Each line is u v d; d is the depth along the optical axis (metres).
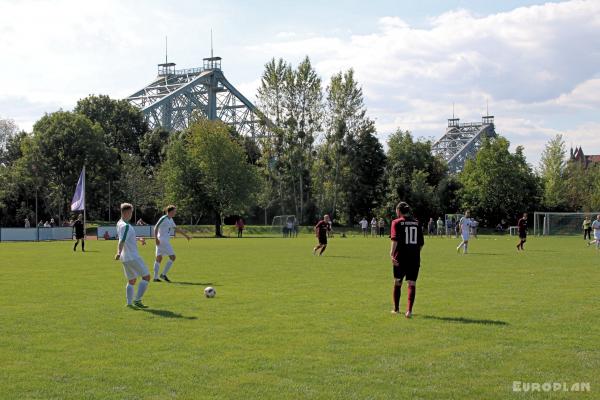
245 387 8.48
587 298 16.59
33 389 8.42
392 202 95.25
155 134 116.06
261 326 12.59
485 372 9.20
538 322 13.02
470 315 13.88
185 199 78.88
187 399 8.00
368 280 21.27
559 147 110.50
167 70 184.50
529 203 100.38
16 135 110.62
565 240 61.31
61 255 36.72
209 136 78.88
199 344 10.98
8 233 64.69
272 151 94.69
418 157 112.06
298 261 30.58
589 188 116.81
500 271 24.67
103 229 69.44
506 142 98.81
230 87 177.75
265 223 102.69
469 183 100.31
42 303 15.80
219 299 16.48
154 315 13.93
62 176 91.00
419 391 8.30
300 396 8.10
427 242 56.72
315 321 13.16
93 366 9.55
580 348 10.67
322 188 98.25
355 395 8.14
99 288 19.05
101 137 93.38
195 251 40.09
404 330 12.20
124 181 95.94
